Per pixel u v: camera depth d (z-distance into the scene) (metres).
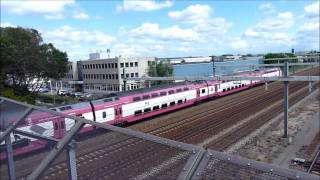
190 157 3.85
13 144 5.86
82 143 5.00
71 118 5.28
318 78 27.11
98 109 30.48
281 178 3.22
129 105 33.81
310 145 26.62
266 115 38.22
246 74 57.84
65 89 87.12
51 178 5.05
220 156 3.63
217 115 38.19
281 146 26.70
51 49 56.88
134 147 4.64
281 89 61.81
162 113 39.38
